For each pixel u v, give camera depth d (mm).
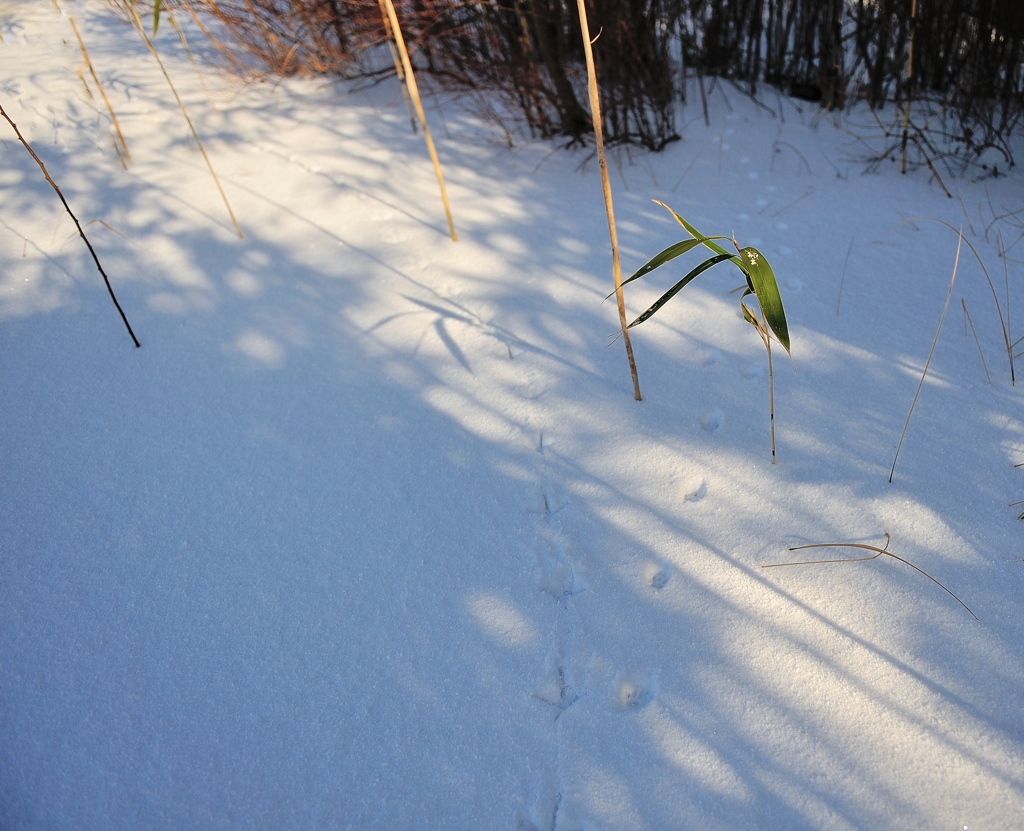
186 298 1955
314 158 2535
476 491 1528
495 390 1717
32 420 1669
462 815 1155
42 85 2873
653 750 1193
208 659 1317
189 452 1613
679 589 1360
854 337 1760
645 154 2551
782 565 1374
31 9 3643
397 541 1456
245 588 1401
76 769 1215
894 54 2646
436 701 1259
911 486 1457
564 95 2494
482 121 2785
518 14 2459
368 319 1901
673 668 1270
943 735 1174
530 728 1226
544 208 2270
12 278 1990
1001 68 2457
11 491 1545
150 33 3432
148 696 1281
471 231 2178
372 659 1308
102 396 1720
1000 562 1340
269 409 1695
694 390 1681
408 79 1924
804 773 1159
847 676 1238
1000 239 2010
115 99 2836
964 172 2324
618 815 1145
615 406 1662
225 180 2393
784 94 2957
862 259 1994
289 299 1958
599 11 2348
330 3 2814
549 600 1365
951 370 1661
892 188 2285
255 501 1528
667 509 1471
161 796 1188
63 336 1850
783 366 1710
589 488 1519
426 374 1762
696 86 3002
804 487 1478
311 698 1271
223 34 3365
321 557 1439
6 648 1334
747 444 1561
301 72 3086
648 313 1324
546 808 1156
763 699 1228
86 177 2357
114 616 1370
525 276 2010
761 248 2057
